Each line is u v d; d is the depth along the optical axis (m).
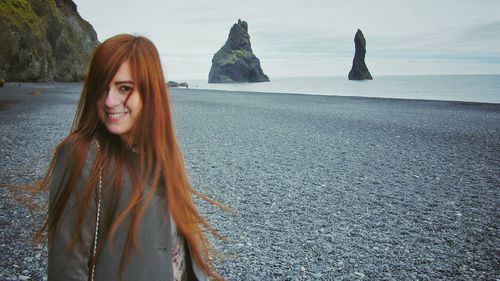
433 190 8.01
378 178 8.93
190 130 16.03
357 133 15.96
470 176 9.24
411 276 4.28
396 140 14.34
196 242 1.57
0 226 5.22
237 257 4.59
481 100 38.31
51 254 1.26
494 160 11.07
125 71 1.38
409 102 33.34
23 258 4.29
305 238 5.31
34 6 49.16
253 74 186.00
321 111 25.53
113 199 1.31
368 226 5.88
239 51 187.38
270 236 5.34
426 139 14.63
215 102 33.44
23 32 44.06
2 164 8.73
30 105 22.11
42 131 13.52
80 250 1.26
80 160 1.30
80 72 55.19
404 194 7.69
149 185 1.38
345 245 5.12
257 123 18.86
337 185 8.24
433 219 6.27
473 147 13.08
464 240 5.41
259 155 11.24
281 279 4.09
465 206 6.98
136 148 1.44
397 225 5.96
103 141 1.39
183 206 1.49
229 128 16.91
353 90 67.12
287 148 12.45
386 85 92.62
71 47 54.16
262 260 4.54
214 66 191.12
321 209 6.64
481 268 4.54
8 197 6.46
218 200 6.96
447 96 45.78
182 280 1.55
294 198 7.23
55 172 1.33
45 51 47.78
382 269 4.43
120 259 1.30
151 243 1.34
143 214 1.32
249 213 6.31
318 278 4.15
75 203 1.26
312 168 9.77
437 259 4.76
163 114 1.47
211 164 9.91
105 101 1.37
